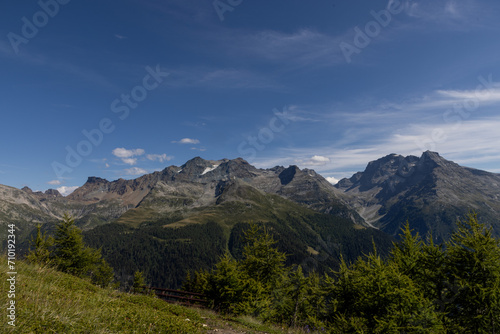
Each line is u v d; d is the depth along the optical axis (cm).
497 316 1331
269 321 2080
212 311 1905
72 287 1179
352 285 1920
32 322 583
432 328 1238
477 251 1466
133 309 971
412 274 1780
